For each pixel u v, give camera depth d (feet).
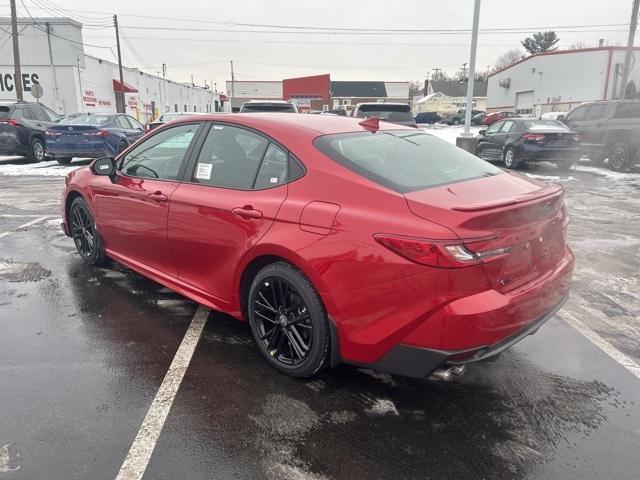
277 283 10.38
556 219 10.21
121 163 14.85
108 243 15.72
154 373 10.71
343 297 9.14
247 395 9.96
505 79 169.17
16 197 31.01
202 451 8.38
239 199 10.98
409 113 45.27
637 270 17.89
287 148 10.63
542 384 10.52
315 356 9.87
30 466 7.95
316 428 9.01
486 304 8.34
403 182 9.58
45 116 53.57
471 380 10.63
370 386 10.32
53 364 10.99
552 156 45.16
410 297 8.43
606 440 8.80
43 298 14.55
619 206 29.78
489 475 7.95
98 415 9.25
